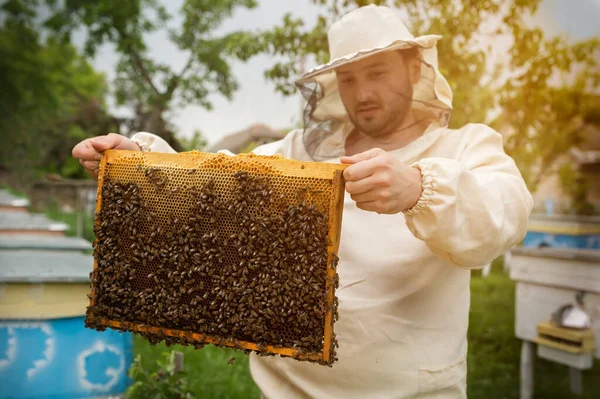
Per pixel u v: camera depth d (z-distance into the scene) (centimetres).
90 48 595
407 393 210
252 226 172
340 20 243
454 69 452
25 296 281
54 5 596
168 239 186
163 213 188
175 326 183
